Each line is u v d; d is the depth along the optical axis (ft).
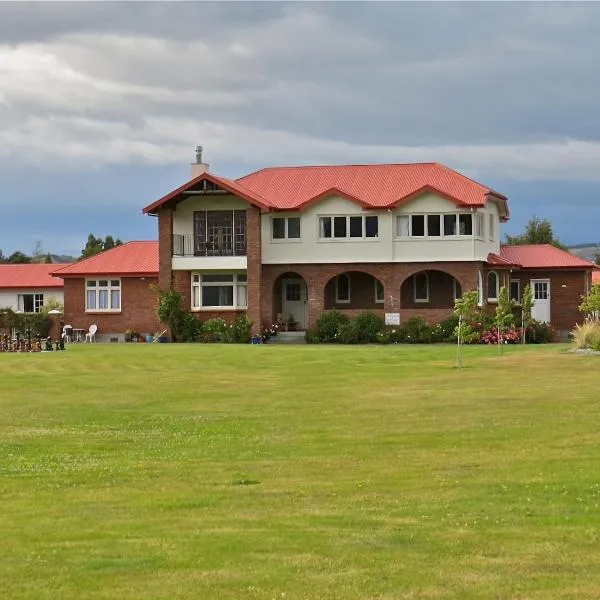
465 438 61.05
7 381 102.83
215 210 184.14
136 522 40.70
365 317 174.50
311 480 49.49
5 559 34.94
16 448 60.90
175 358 129.90
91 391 93.56
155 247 200.23
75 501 45.21
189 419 73.82
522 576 32.27
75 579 32.45
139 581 32.17
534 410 72.33
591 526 38.55
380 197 179.93
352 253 179.22
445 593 30.63
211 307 185.57
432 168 189.06
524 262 186.80
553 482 46.85
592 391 82.53
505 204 188.55
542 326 172.04
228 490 47.34
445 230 176.55
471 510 41.68
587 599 30.01
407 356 127.24
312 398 86.02
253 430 67.51
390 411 75.20
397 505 43.24
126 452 59.31
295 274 184.65
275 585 31.60
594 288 134.62
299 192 185.78
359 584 31.63
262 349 145.79
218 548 36.09
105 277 193.36
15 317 183.93
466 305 112.16
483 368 107.65
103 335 193.47
